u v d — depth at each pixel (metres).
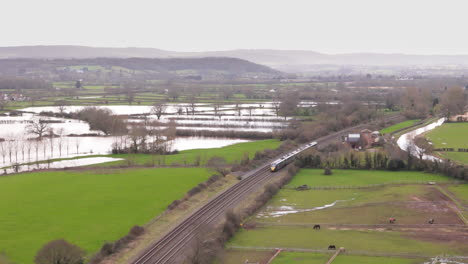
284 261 102.19
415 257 103.12
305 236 120.56
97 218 132.75
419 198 152.25
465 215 135.50
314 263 100.25
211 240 111.56
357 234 121.62
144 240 115.75
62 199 151.25
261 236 121.19
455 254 105.06
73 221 129.88
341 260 101.69
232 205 146.25
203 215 135.75
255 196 157.25
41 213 136.50
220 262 103.12
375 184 172.75
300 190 169.75
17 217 132.50
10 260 101.94
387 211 140.62
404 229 124.88
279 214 142.00
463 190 161.62
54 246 97.00
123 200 150.88
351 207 146.38
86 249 109.69
